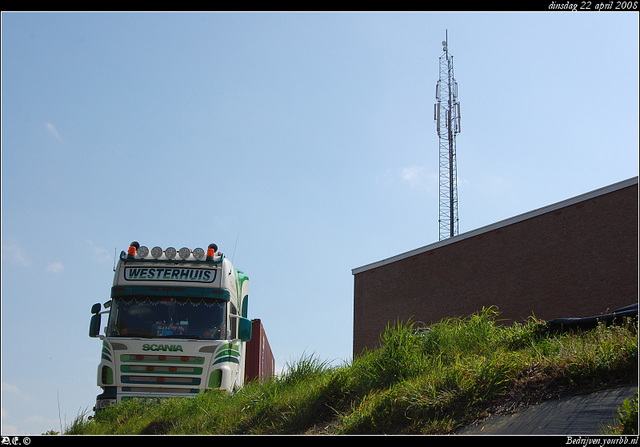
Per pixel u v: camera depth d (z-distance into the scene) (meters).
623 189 18.48
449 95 32.59
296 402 7.64
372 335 27.33
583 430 4.66
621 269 17.95
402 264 26.72
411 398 6.23
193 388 10.71
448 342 8.19
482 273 22.73
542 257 20.55
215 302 11.66
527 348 7.27
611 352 5.98
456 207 30.09
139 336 11.11
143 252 11.80
